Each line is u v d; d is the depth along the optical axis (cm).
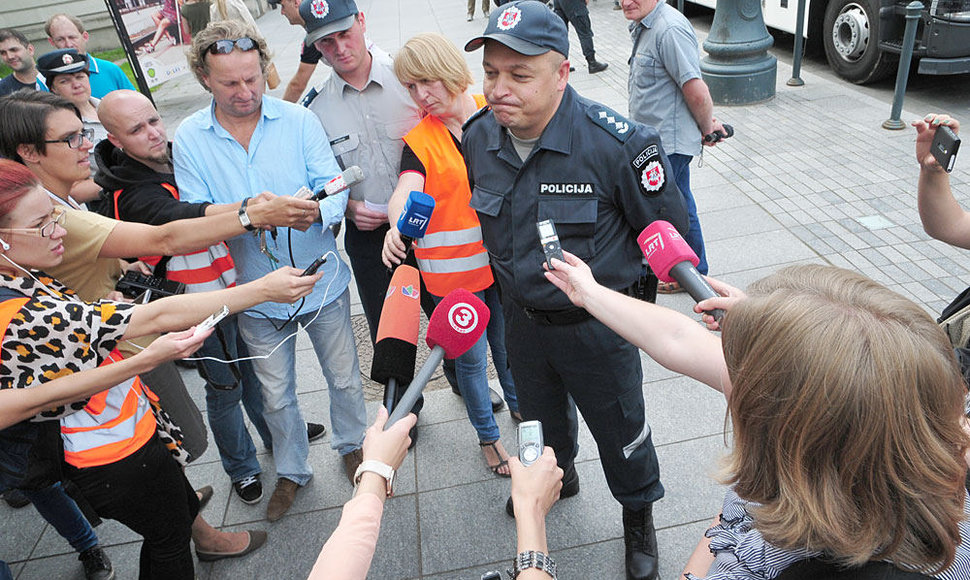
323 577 123
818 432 91
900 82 601
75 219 221
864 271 423
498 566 275
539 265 218
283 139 272
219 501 324
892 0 665
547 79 197
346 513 134
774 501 100
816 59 855
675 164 396
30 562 304
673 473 305
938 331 94
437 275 283
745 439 102
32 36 704
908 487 91
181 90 1044
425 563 281
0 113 220
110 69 530
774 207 510
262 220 229
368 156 309
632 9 383
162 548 227
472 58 999
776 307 97
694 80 371
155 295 251
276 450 309
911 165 548
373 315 344
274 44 1280
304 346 429
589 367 228
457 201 271
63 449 201
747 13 705
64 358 187
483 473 320
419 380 170
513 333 243
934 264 422
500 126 222
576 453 290
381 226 319
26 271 191
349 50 288
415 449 339
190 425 275
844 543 93
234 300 211
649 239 167
